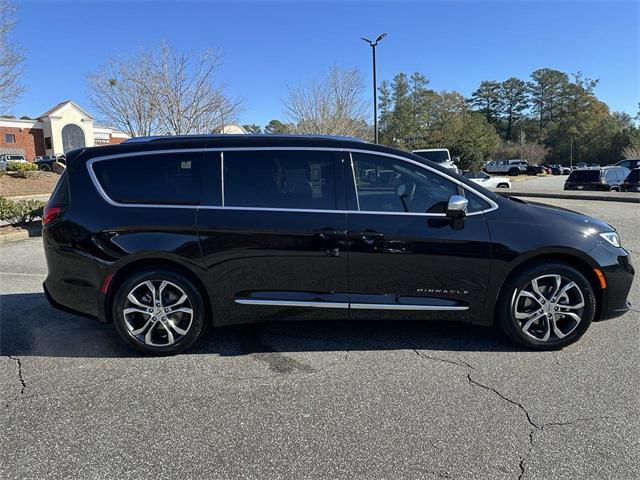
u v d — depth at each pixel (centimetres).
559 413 287
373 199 366
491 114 10975
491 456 248
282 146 373
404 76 8231
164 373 346
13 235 940
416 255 361
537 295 369
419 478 232
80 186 374
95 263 365
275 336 414
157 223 362
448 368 348
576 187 2289
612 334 409
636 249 775
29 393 318
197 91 1709
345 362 361
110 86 1658
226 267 364
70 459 248
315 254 362
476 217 363
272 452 253
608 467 238
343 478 232
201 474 236
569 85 10169
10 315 477
